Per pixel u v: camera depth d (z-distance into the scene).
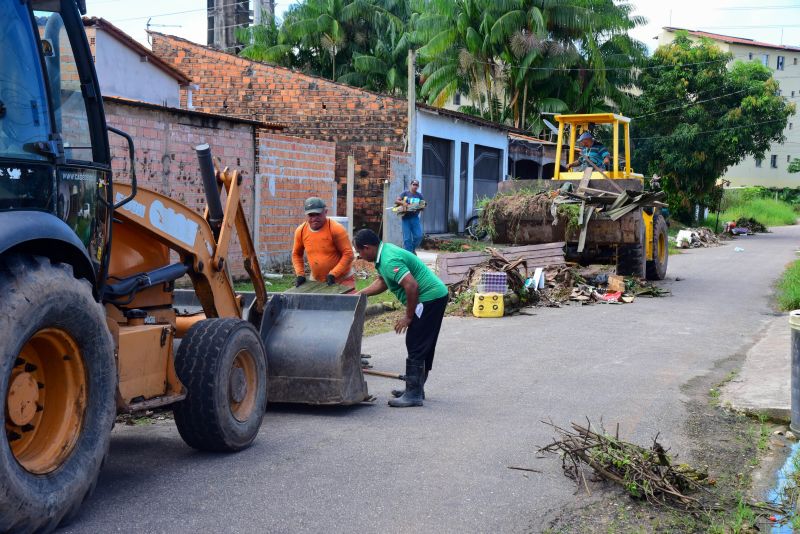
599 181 16.70
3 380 3.84
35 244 4.30
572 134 17.55
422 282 7.38
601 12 39.41
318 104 24.25
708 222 45.16
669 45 43.69
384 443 6.15
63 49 4.65
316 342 7.11
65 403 4.43
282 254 17.08
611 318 12.80
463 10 37.31
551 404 7.43
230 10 41.28
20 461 4.13
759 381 8.16
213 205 6.48
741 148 42.75
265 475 5.35
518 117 40.12
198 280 6.28
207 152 6.29
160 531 4.37
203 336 5.68
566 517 4.74
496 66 39.22
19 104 4.23
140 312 5.50
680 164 41.88
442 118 26.14
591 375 8.68
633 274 16.48
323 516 4.64
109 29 18.12
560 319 12.73
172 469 5.45
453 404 7.44
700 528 4.65
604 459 5.33
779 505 4.99
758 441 6.38
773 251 28.89
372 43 44.19
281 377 7.10
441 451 5.95
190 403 5.59
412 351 7.38
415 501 4.92
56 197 4.44
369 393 7.93
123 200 5.12
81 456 4.41
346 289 8.26
